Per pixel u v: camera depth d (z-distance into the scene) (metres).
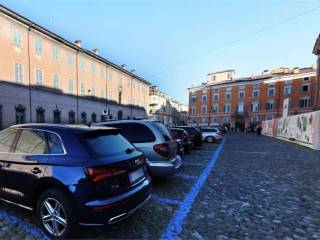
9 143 3.82
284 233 3.53
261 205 4.67
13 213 3.96
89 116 35.34
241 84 57.81
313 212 4.34
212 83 64.75
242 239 3.33
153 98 67.81
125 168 3.33
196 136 14.16
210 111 63.12
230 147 16.14
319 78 32.06
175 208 4.44
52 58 28.36
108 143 3.60
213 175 7.18
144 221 3.84
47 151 3.33
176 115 85.31
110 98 40.88
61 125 3.69
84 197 2.91
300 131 18.95
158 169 5.41
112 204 2.97
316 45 31.25
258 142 21.20
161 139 5.53
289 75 50.94
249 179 6.73
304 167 8.59
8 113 22.75
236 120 58.47
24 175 3.37
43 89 26.97
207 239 3.31
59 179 3.03
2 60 22.20
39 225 3.56
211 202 4.80
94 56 36.03
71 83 31.67
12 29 23.17
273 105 53.03
